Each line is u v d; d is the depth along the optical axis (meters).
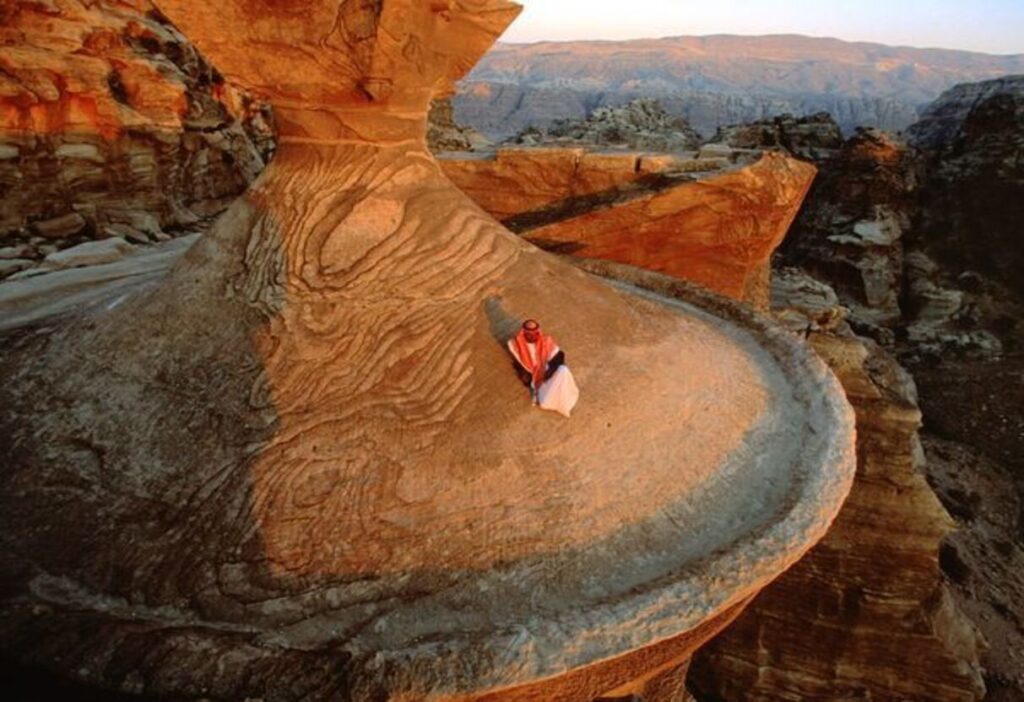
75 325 6.32
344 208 5.45
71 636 3.69
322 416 4.80
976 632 13.68
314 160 5.63
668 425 5.34
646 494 4.78
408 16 4.96
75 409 5.27
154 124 12.28
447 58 5.69
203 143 14.30
